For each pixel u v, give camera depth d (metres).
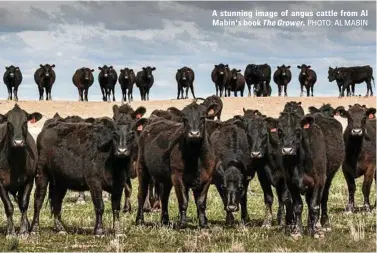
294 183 14.70
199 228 15.98
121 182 15.32
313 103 54.94
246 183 16.98
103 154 15.19
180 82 58.88
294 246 13.88
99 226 15.30
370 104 54.81
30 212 19.67
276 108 53.34
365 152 18.86
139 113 16.42
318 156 14.72
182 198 16.16
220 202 21.56
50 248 13.91
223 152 16.64
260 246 13.92
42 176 15.98
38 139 16.17
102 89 61.22
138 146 17.64
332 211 19.17
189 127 15.52
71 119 19.27
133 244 14.27
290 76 62.72
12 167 14.84
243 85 65.56
